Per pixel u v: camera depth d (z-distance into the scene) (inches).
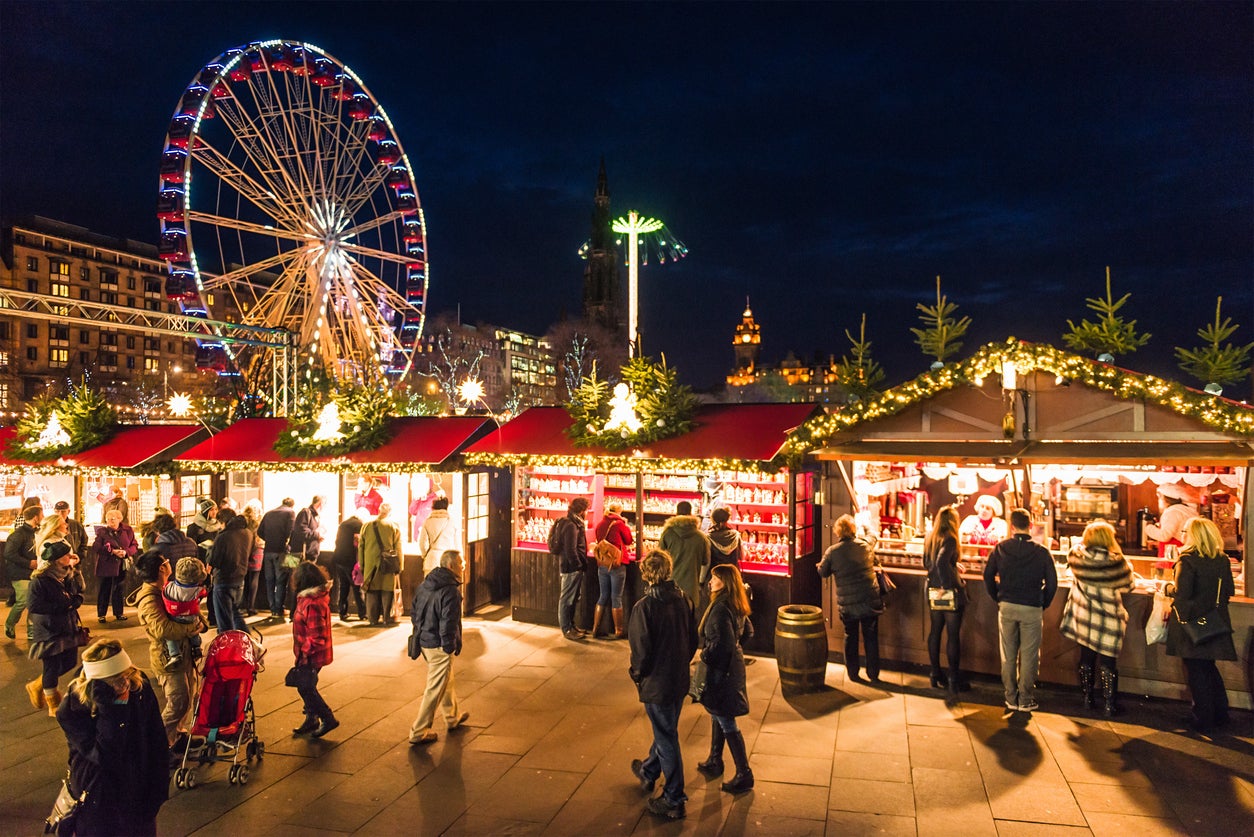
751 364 5236.2
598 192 4854.8
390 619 467.2
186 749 254.8
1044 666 339.3
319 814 235.0
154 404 3068.4
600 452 437.7
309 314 1063.6
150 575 281.0
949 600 332.2
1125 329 343.6
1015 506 368.2
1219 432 320.5
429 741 288.0
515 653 402.9
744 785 245.4
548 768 265.7
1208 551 291.7
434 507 460.1
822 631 338.6
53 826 204.5
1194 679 292.2
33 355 3344.0
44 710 324.8
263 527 487.2
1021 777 254.4
